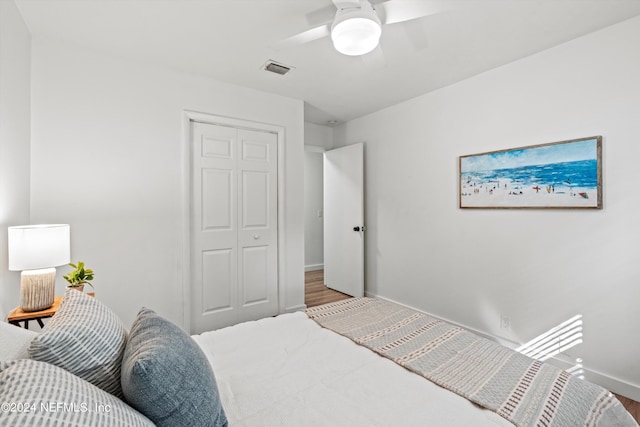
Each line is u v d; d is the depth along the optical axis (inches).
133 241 98.7
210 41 87.7
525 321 96.0
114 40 87.3
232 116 117.1
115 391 36.0
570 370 85.8
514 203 97.5
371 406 41.8
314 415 40.2
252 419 39.5
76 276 74.4
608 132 78.7
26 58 80.6
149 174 101.4
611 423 42.5
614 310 78.2
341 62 99.7
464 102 112.1
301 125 134.8
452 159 116.6
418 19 76.2
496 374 49.1
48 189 86.4
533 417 38.6
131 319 98.3
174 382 32.0
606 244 79.4
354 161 159.0
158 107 102.9
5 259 67.7
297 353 56.8
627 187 75.9
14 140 72.4
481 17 75.2
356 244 158.4
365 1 65.2
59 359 32.1
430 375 48.9
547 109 90.1
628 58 75.6
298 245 135.6
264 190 127.6
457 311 115.8
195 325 111.8
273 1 70.1
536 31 81.2
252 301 124.9
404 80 113.0
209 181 114.6
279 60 98.6
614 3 69.4
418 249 130.6
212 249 115.3
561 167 86.7
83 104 91.4
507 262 100.4
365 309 80.9
